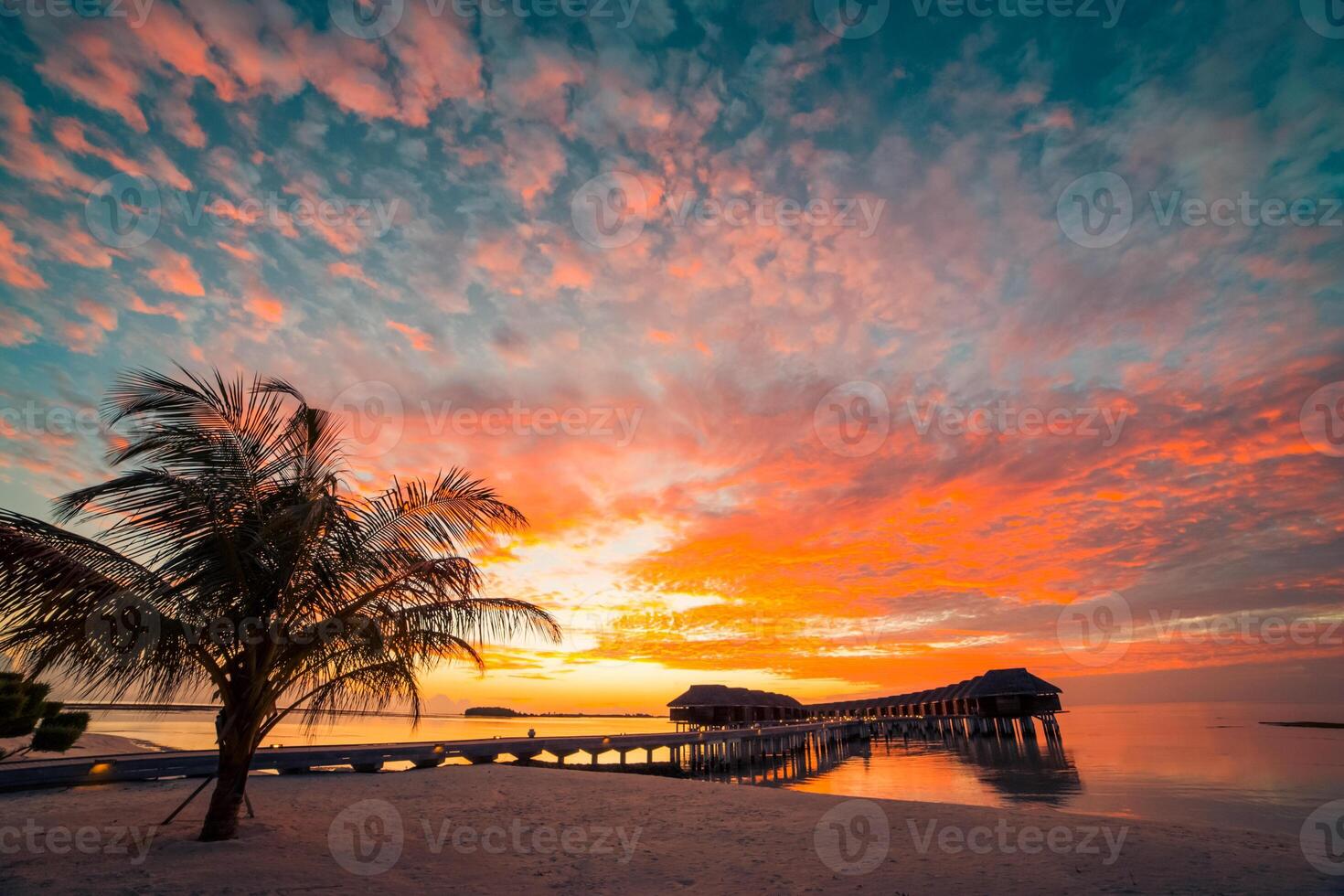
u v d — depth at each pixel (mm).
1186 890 6621
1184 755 36750
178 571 7938
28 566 7047
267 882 6395
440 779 16750
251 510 8812
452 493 9789
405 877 7012
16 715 18297
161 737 38500
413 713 10484
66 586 7156
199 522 8148
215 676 8359
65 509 7559
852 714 73000
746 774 32125
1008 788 23500
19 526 7125
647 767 29031
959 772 31266
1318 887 6707
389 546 9375
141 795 12195
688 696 54594
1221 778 25156
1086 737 57562
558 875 7500
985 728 60719
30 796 12016
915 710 70875
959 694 64312
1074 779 25953
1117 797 20188
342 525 8945
